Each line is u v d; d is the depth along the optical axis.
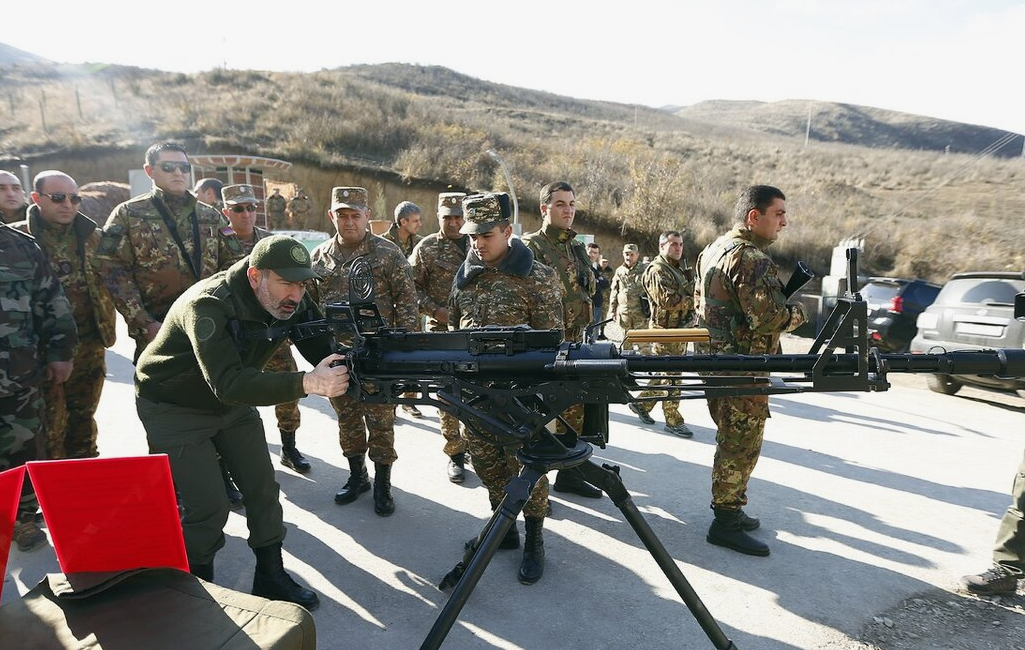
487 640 2.61
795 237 24.41
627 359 2.10
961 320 7.34
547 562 3.27
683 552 3.39
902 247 23.17
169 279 3.90
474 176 27.64
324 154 27.25
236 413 2.75
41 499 1.65
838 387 2.00
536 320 3.24
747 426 3.28
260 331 2.47
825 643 2.61
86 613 1.58
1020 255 20.89
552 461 2.11
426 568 3.19
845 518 3.81
